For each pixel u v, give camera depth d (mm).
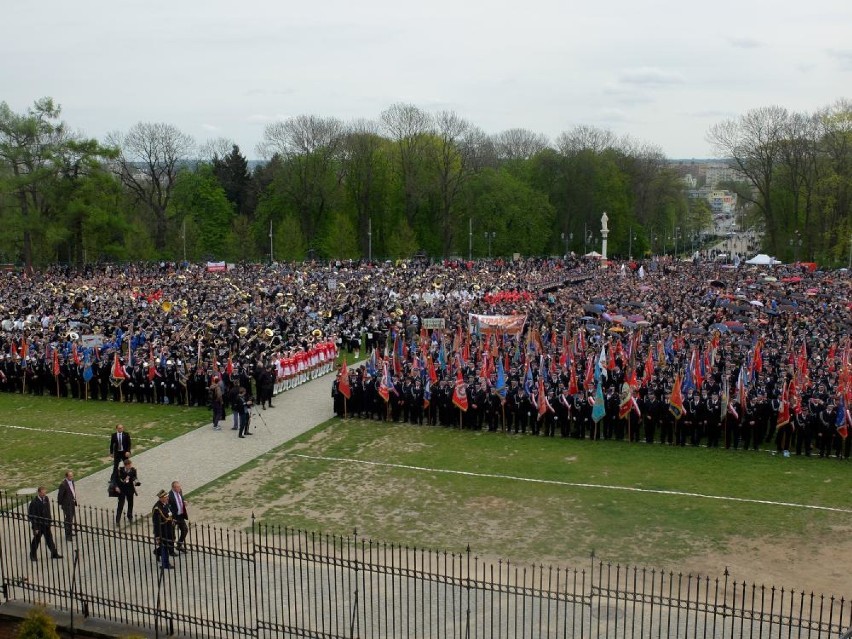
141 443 35438
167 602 19875
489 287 78250
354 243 120562
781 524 25234
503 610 19250
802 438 33188
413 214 130625
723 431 35781
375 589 20562
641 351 46781
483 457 33062
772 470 31047
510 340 51312
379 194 130625
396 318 59938
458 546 23641
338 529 25156
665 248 171375
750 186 142125
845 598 20094
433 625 18438
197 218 130750
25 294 71938
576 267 107875
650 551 23188
